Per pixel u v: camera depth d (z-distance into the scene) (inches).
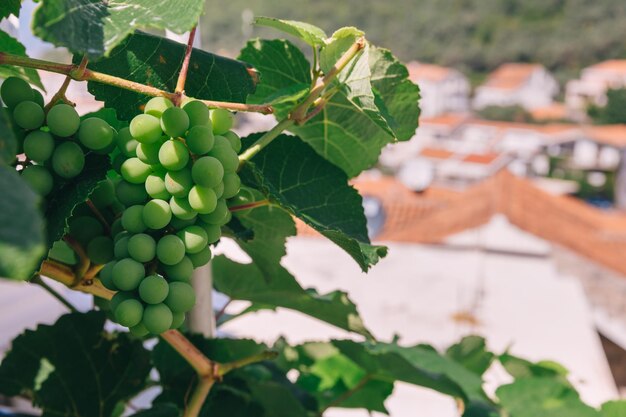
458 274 425.7
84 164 30.9
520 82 2447.1
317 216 42.1
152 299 29.0
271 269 47.6
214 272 53.9
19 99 29.1
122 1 28.2
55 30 23.8
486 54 2566.4
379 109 36.7
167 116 28.8
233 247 250.7
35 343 47.1
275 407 52.5
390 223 596.7
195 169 29.3
